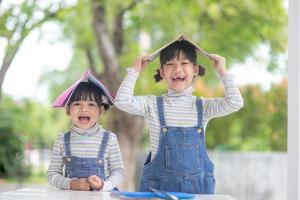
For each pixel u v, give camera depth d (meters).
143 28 7.88
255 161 8.10
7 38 6.73
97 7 7.32
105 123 7.46
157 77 2.67
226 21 7.51
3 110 8.32
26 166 8.41
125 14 7.94
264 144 9.53
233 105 2.45
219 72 2.50
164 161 2.44
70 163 2.53
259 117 9.01
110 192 2.08
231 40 7.55
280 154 7.92
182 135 2.46
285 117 8.86
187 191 2.41
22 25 6.79
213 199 1.95
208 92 8.28
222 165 8.37
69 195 1.99
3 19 6.74
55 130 10.88
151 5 7.55
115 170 2.54
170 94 2.54
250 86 8.81
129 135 7.41
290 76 2.65
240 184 8.18
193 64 2.55
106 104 2.62
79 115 2.54
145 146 9.03
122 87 2.48
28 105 9.74
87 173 2.51
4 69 6.78
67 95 2.50
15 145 8.04
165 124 2.47
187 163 2.42
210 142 9.56
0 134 7.95
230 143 9.57
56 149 2.57
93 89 2.57
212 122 9.45
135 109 2.48
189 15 7.49
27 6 6.82
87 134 2.56
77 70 12.39
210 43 7.49
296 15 2.62
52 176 2.49
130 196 1.92
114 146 2.57
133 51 7.78
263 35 7.70
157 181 2.44
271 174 7.95
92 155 2.53
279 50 7.94
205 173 2.45
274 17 7.67
